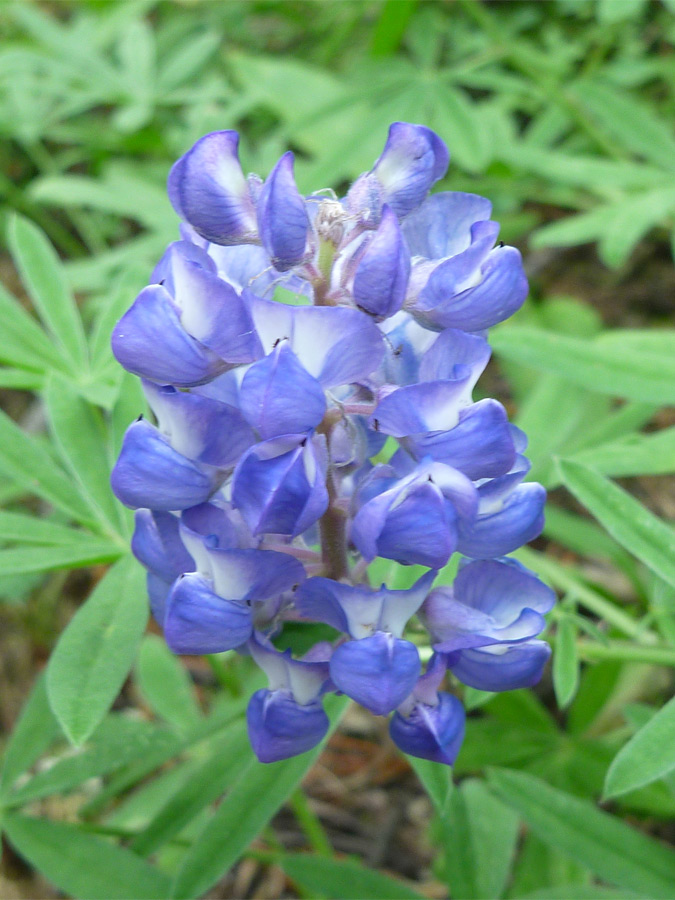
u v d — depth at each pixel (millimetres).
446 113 248
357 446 138
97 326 186
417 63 305
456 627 136
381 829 219
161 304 126
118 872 165
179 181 130
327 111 257
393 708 128
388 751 230
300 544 146
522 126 354
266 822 156
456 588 139
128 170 317
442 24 319
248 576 131
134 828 200
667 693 217
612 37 317
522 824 213
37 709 177
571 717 200
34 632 259
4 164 361
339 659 128
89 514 170
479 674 137
